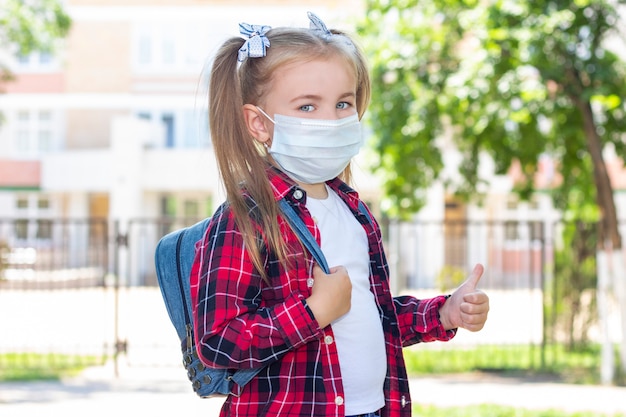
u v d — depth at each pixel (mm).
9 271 21500
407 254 23219
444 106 10625
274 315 2189
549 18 9141
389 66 10430
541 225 11594
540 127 11859
